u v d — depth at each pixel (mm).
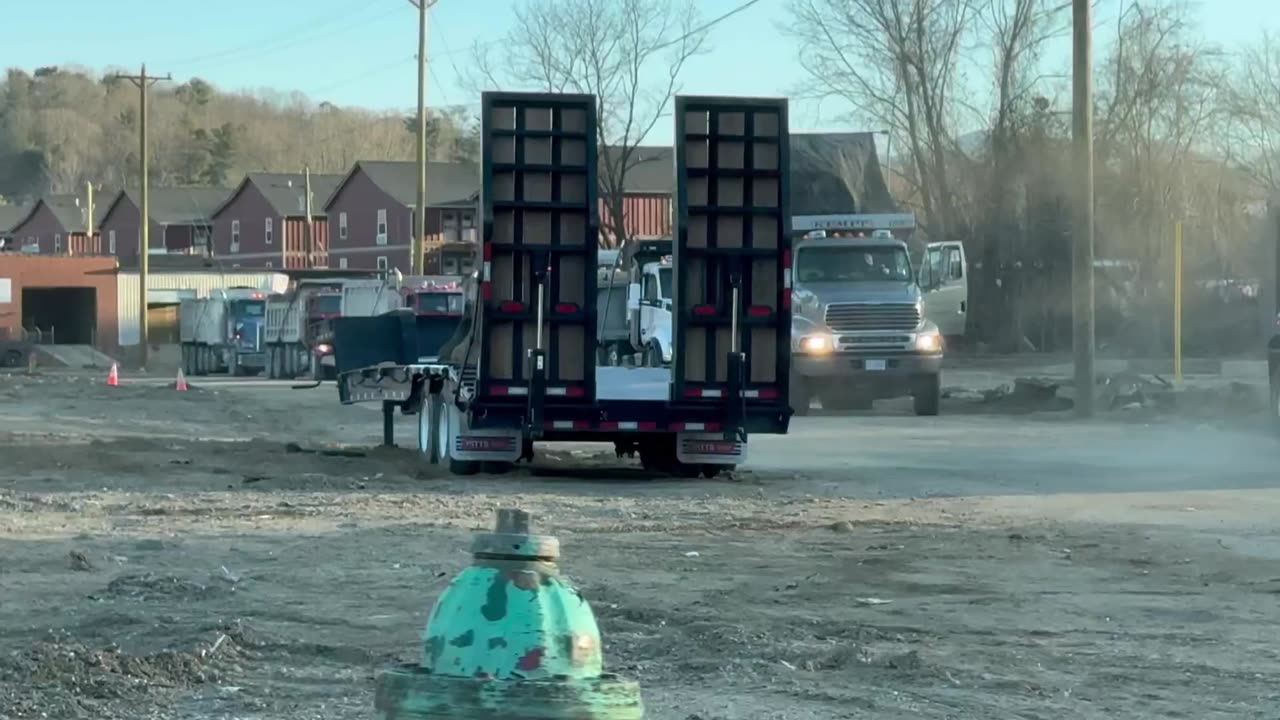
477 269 18625
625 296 28922
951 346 59875
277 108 189250
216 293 69750
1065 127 58844
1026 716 7637
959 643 9273
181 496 16688
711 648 9031
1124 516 15070
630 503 16234
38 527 14055
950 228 59781
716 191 18266
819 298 29984
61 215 138000
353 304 55031
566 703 4738
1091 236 29906
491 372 18203
